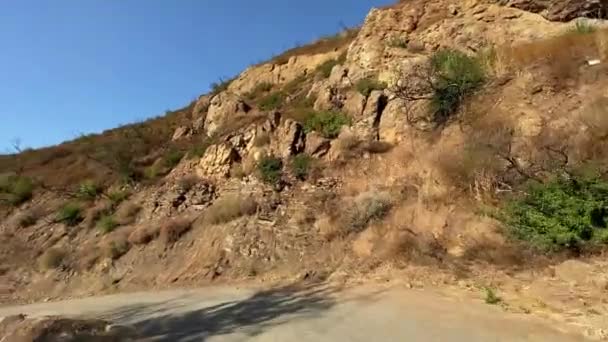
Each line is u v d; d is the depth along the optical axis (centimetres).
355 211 1338
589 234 848
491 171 1101
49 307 1360
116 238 1744
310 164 1616
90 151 3009
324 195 1476
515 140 1139
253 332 751
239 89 3003
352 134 1653
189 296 1185
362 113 1712
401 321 711
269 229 1441
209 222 1595
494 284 839
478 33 1695
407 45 1866
